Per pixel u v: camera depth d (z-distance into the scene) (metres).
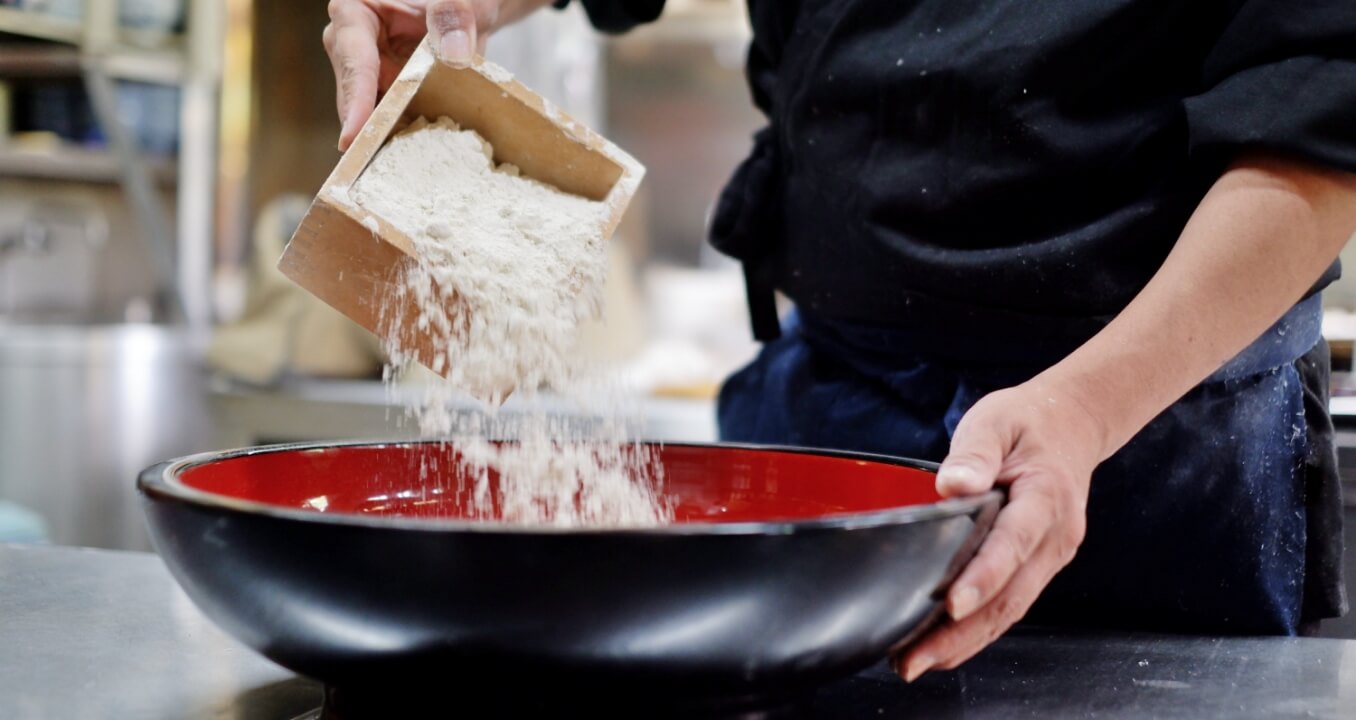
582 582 0.51
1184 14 0.87
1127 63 0.88
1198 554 0.93
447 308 0.72
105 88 2.94
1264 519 0.93
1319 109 0.73
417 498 0.83
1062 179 0.90
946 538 0.57
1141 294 0.75
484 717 0.57
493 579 0.51
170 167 3.35
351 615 0.53
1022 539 0.61
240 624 0.57
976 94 0.90
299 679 0.70
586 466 0.83
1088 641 0.82
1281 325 0.93
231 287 3.64
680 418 2.27
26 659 0.73
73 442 2.80
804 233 1.03
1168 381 0.72
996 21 0.90
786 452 0.84
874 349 1.01
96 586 0.90
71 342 2.78
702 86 3.29
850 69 0.97
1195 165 0.86
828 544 0.52
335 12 0.90
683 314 3.34
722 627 0.53
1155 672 0.74
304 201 2.97
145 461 2.89
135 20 3.02
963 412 0.93
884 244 0.95
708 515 0.85
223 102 3.60
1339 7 0.75
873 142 0.96
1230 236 0.73
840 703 0.67
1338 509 0.99
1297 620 0.96
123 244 3.39
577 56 3.15
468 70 0.77
